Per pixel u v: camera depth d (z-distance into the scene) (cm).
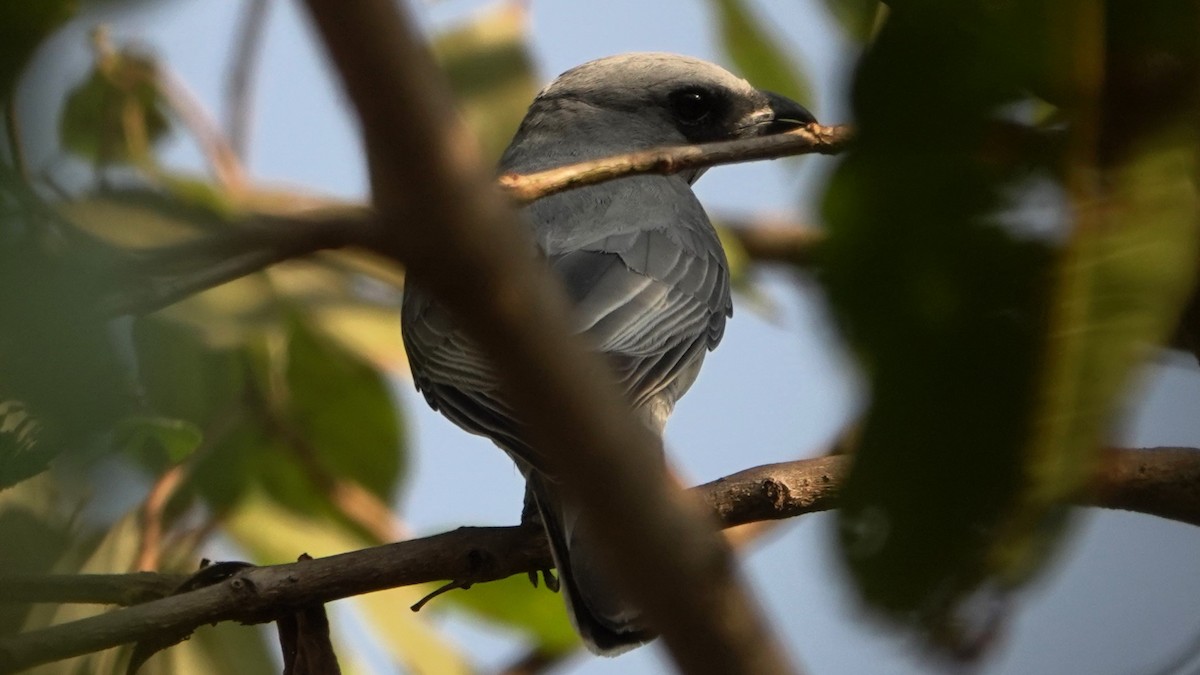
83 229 357
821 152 535
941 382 312
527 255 258
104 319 310
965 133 323
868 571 313
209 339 781
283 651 655
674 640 262
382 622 925
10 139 336
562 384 247
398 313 976
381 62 232
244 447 938
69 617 767
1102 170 319
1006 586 305
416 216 239
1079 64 319
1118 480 656
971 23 319
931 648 311
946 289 319
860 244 327
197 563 883
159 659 852
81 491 399
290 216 302
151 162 894
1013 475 304
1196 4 313
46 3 332
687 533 260
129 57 904
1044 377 304
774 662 266
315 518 977
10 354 300
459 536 719
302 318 941
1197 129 315
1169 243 306
